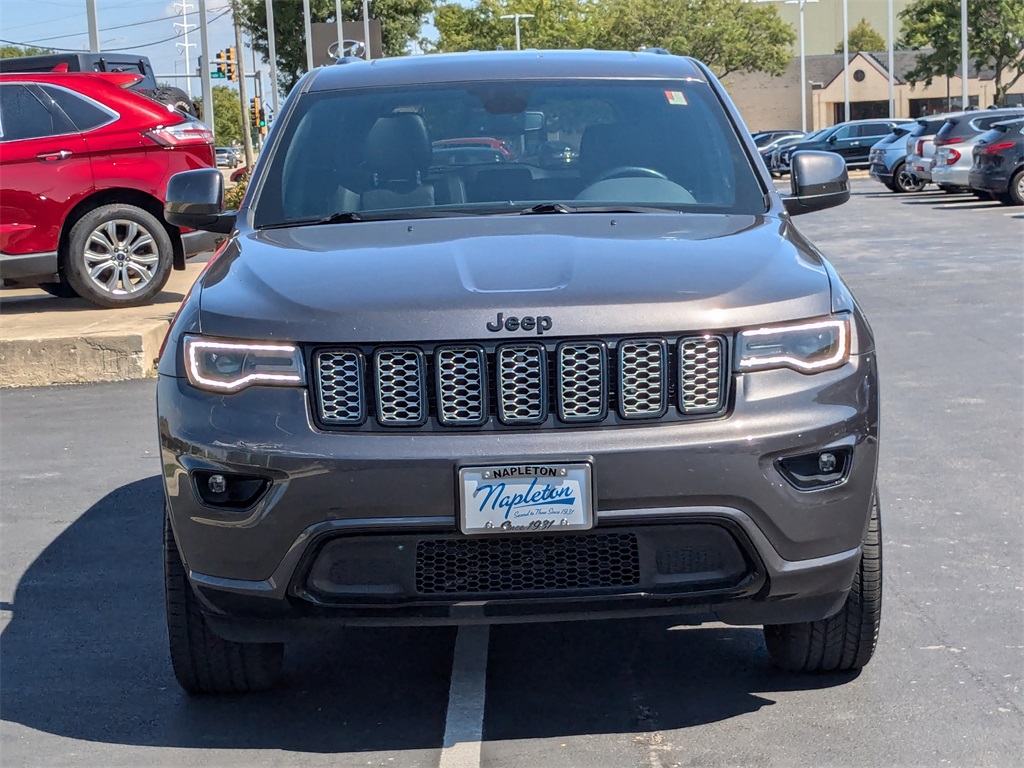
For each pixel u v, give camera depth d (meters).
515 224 4.14
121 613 4.86
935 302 12.38
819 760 3.49
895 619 4.55
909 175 30.56
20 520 6.16
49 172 11.38
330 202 4.53
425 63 5.20
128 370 9.70
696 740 3.63
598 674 4.14
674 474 3.26
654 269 3.56
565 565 3.34
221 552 3.40
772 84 91.69
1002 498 6.03
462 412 3.33
